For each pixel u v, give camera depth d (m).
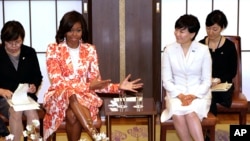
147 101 3.39
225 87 3.52
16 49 3.27
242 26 4.61
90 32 4.40
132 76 4.42
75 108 3.01
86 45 3.35
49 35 4.59
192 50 3.29
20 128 3.10
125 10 4.32
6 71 3.34
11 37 3.18
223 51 3.69
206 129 3.28
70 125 3.07
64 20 3.18
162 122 3.21
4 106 3.24
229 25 4.61
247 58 4.66
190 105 3.16
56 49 3.25
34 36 4.58
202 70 3.30
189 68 3.28
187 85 3.31
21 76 3.37
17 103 3.11
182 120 3.14
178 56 3.30
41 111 3.30
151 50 4.40
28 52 3.42
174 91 3.26
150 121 3.23
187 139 3.18
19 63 3.36
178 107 3.15
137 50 4.39
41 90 4.62
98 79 3.33
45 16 4.57
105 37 4.35
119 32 4.35
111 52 4.38
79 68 3.24
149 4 4.32
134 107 3.20
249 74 4.68
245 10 4.59
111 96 3.55
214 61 3.69
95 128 3.03
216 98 3.56
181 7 4.59
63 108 3.11
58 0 4.55
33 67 3.44
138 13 4.33
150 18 4.34
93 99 3.20
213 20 3.61
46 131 3.18
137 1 4.32
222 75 3.70
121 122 4.37
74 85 3.17
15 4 4.52
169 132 4.03
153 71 4.51
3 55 3.35
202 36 4.62
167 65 3.34
